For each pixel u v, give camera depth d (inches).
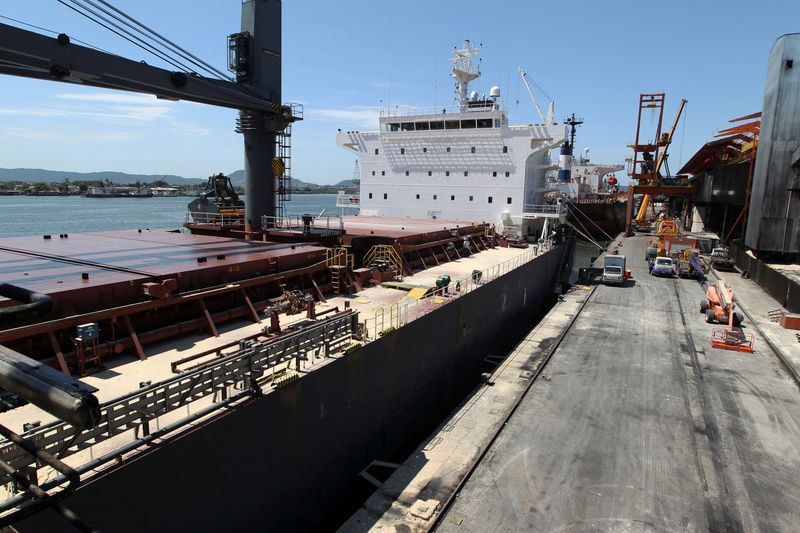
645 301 1248.8
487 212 1537.9
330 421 487.5
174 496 327.3
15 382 90.2
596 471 489.7
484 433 568.1
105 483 281.3
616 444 540.7
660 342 904.3
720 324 1030.4
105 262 604.1
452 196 1577.3
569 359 812.6
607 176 5221.5
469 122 1541.6
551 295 1498.5
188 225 1044.5
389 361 588.7
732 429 577.3
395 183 1657.2
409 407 657.6
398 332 601.3
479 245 1370.6
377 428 580.4
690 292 1359.5
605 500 445.4
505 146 1485.0
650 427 579.8
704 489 463.5
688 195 3110.2
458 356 813.9
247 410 378.6
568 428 576.1
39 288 439.8
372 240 1008.9
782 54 1336.1
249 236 912.9
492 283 954.1
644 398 658.8
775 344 884.6
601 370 761.6
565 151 2957.7
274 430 410.6
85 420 81.7
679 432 568.7
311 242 879.7
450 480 476.1
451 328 767.1
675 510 432.8
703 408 630.5
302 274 704.4
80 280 483.8
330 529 485.7
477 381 896.3
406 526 412.2
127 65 585.6
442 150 1572.3
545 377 733.9
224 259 633.0
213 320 542.6
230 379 364.2
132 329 462.9
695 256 1668.3
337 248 799.1
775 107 1363.2
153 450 309.7
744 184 1891.0
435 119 1561.3
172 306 517.3
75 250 705.6
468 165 1542.8
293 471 442.0
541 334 963.3
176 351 476.7
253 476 395.2
